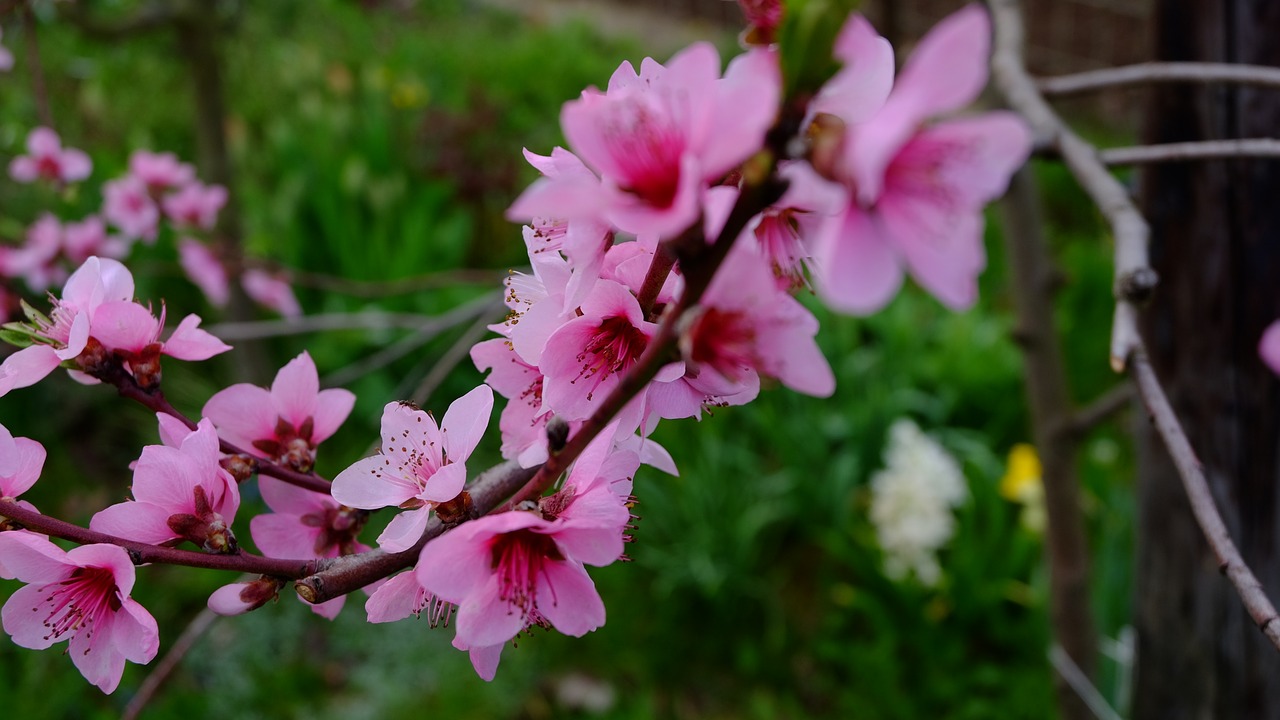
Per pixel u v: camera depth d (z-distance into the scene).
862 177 0.17
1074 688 0.62
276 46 1.77
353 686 0.88
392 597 0.24
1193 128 0.41
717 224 0.19
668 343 0.20
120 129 1.39
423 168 1.36
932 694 0.89
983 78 0.16
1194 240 0.42
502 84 1.75
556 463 0.22
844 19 0.18
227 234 0.91
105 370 0.27
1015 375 1.14
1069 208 1.51
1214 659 0.46
